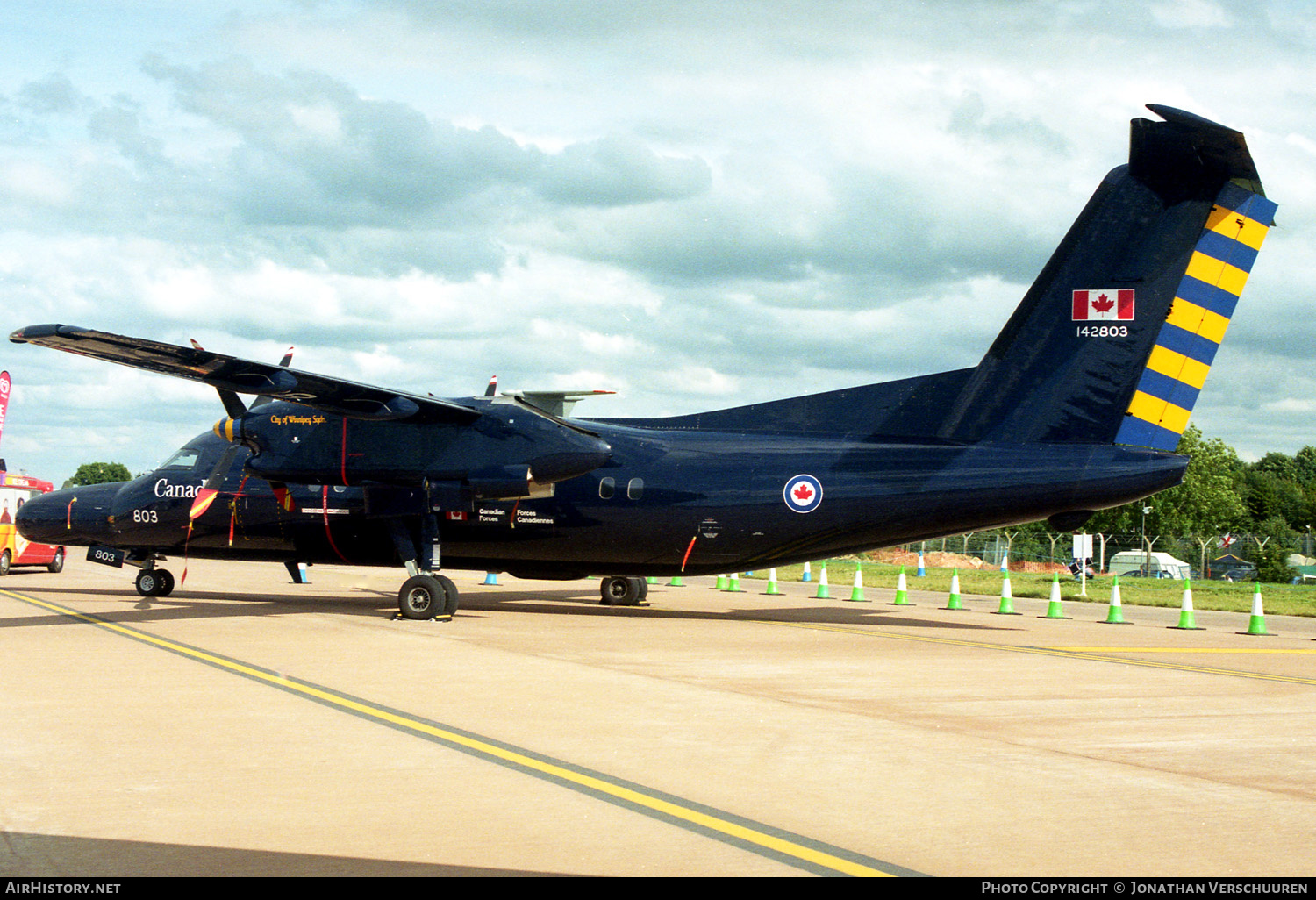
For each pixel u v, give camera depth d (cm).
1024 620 1823
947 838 493
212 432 1731
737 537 1513
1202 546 5091
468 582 2528
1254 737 758
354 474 1522
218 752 633
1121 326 1409
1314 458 13250
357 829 488
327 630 1310
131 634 1222
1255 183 1365
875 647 1278
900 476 1450
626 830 496
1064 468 1398
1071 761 665
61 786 552
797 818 522
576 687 900
